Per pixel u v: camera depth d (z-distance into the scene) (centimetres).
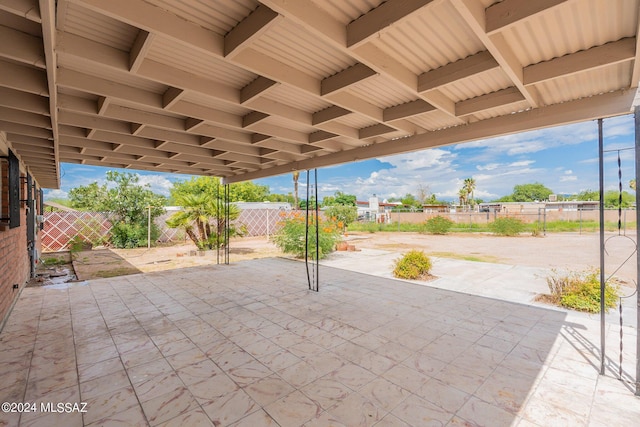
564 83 250
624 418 190
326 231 841
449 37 205
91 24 187
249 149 508
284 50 222
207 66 243
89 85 252
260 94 265
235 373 242
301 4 166
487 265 719
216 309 404
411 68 244
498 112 316
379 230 1817
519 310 400
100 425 182
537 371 247
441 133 373
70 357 269
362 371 246
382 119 337
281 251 992
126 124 379
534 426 183
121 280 575
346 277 604
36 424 183
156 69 232
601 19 180
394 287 523
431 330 332
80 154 479
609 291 405
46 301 439
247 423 185
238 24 189
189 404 203
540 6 156
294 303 431
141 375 239
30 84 231
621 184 248
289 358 268
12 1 144
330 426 182
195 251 936
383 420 187
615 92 256
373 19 177
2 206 387
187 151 492
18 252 457
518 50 212
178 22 180
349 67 246
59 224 1048
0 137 323
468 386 225
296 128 422
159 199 1210
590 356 272
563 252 946
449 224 1625
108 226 1123
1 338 309
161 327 340
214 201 942
